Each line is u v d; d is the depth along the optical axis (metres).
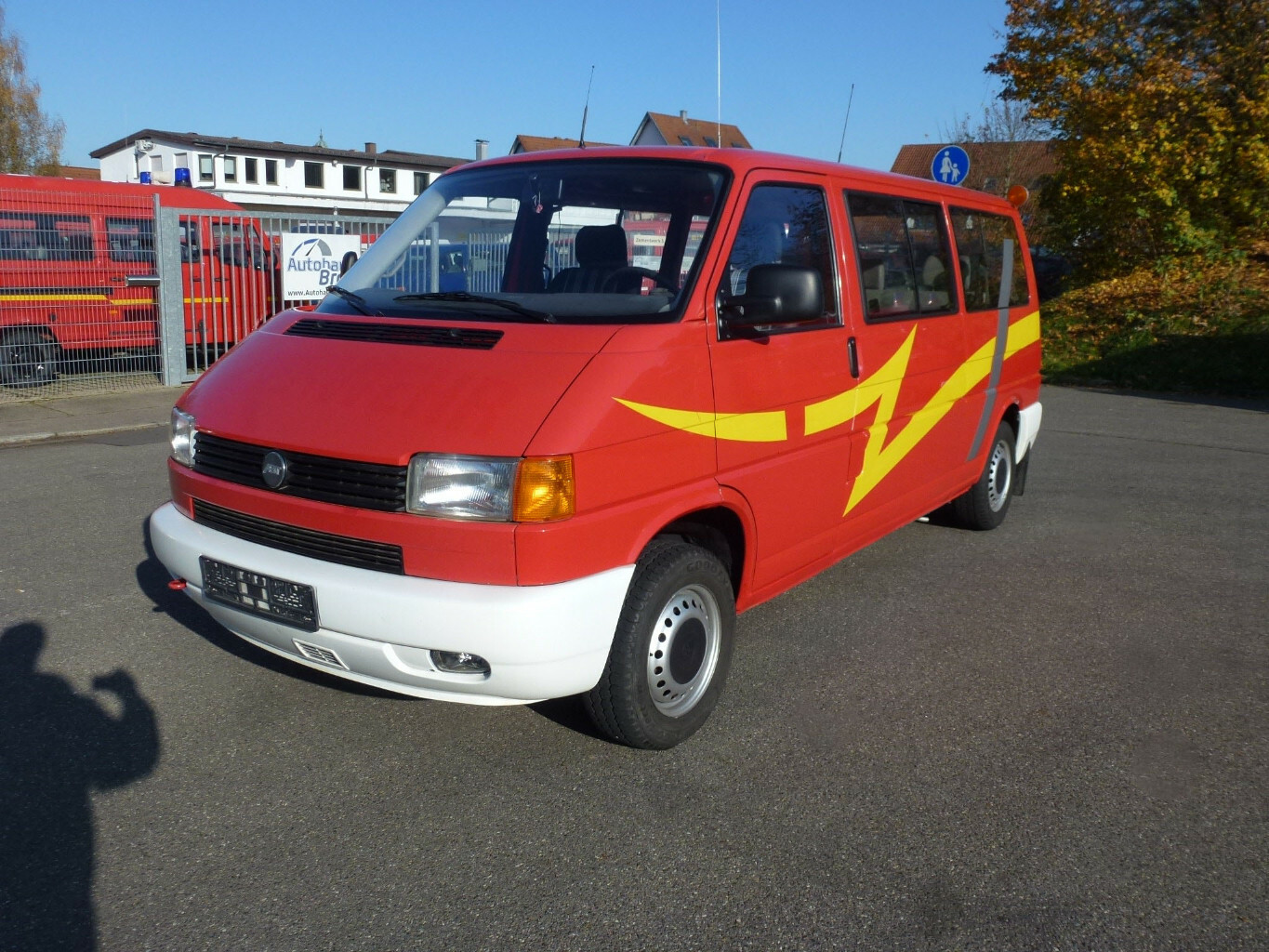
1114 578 5.85
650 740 3.61
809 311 3.68
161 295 12.27
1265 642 4.93
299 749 3.70
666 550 3.58
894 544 6.47
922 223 5.30
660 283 3.78
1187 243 17.33
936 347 5.31
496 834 3.20
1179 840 3.24
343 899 2.87
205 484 3.64
